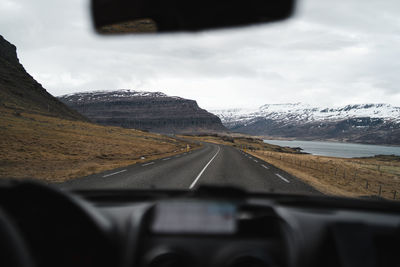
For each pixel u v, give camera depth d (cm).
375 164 6162
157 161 2377
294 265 241
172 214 280
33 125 6088
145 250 248
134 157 2956
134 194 414
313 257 260
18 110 10544
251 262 235
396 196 1400
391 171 4106
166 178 1366
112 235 219
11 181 211
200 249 246
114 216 285
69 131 6072
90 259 201
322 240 273
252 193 449
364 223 277
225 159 2694
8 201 187
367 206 363
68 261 195
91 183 1194
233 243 251
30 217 188
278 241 257
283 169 2083
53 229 192
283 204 376
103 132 7444
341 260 247
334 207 369
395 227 296
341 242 258
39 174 1495
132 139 6631
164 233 256
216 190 365
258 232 274
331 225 276
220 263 237
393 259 265
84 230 200
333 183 1603
